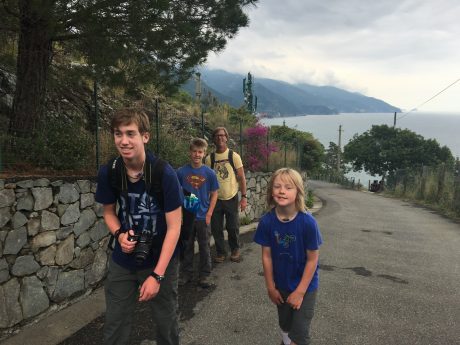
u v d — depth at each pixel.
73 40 5.33
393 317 3.99
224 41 5.77
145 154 2.40
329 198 22.80
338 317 3.95
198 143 4.62
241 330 3.61
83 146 5.12
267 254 2.85
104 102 9.23
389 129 51.56
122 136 2.28
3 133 4.65
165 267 2.34
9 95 6.72
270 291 2.86
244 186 5.68
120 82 5.21
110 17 4.63
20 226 3.56
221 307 4.12
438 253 6.96
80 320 3.79
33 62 5.19
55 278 3.95
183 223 2.63
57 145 4.83
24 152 4.48
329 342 3.42
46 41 5.19
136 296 2.59
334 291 4.72
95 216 4.52
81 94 8.69
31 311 3.67
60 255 4.02
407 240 8.12
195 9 5.61
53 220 3.91
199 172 4.64
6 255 3.44
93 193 4.47
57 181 3.96
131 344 3.31
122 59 5.04
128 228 2.46
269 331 3.60
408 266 5.97
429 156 47.75
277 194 2.71
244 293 4.54
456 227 10.52
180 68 5.67
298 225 2.71
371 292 4.72
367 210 14.78
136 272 2.50
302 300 2.76
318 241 2.71
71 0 4.39
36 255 3.73
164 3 4.61
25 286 3.62
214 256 6.07
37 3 4.18
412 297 4.58
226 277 5.09
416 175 25.59
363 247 7.24
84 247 4.36
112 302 2.52
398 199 23.50
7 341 3.34
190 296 4.42
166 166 2.40
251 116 17.75
